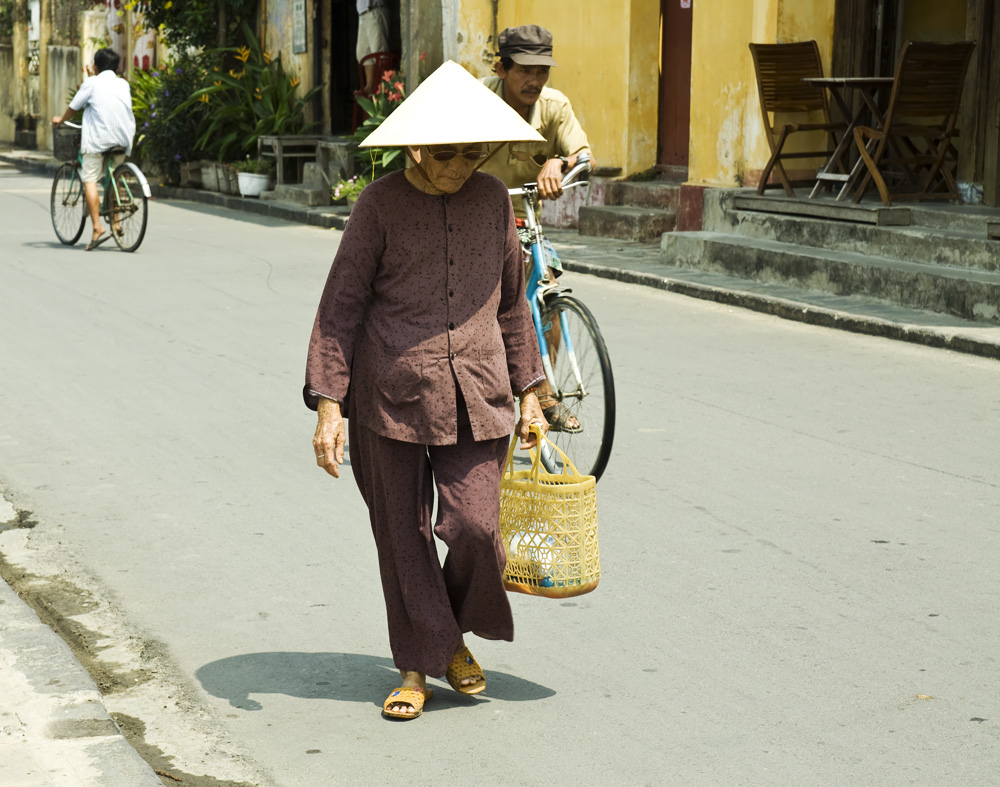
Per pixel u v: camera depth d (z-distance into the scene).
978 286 9.30
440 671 3.68
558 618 4.46
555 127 6.21
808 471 6.14
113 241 14.91
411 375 3.54
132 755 3.36
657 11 15.18
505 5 17.14
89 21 29.62
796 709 3.74
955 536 5.23
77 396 7.60
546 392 6.11
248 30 21.42
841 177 11.57
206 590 4.74
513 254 3.73
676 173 15.18
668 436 6.77
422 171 3.54
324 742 3.59
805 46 12.04
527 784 3.34
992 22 11.25
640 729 3.64
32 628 4.23
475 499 3.56
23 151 31.95
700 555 5.04
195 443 6.67
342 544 5.22
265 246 14.79
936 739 3.55
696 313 10.42
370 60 19.33
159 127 21.52
